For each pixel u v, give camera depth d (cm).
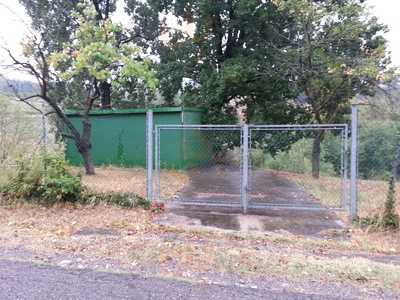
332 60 963
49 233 486
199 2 1283
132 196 648
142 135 1230
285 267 369
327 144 1347
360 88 1043
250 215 607
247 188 626
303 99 1206
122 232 498
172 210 636
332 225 548
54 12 1296
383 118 1290
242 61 1253
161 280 332
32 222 535
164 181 940
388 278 341
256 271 359
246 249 429
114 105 1548
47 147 759
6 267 360
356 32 952
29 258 388
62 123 1119
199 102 1374
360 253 429
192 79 1465
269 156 1384
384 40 1059
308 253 424
